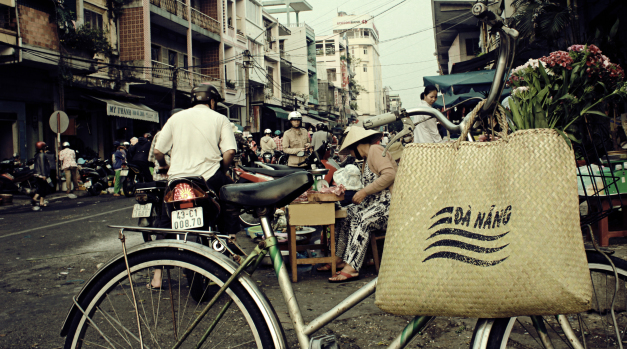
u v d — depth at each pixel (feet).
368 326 9.22
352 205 13.42
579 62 6.59
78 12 52.54
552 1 30.83
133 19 62.03
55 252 17.08
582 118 6.30
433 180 4.42
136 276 7.16
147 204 12.53
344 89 199.11
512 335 8.20
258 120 101.40
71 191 44.80
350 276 12.57
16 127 45.73
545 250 3.91
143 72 62.03
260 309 5.34
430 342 8.41
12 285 12.85
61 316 10.30
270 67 116.06
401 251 4.37
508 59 4.52
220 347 6.89
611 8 27.07
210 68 86.84
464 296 4.10
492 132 4.81
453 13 72.43
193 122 11.88
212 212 8.26
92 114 57.47
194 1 83.56
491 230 4.11
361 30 271.28
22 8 42.09
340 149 13.85
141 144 32.01
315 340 5.29
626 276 5.76
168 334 7.38
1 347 8.65
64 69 46.73
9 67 44.47
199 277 6.48
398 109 5.41
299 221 12.74
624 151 11.92
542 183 4.05
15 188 39.50
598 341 6.61
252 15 104.42
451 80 32.71
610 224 15.40
